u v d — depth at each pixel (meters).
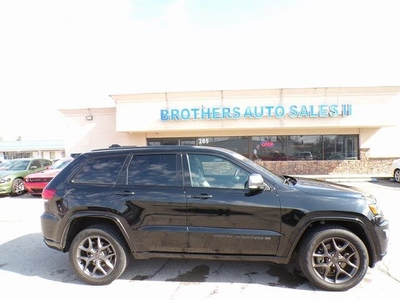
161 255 3.17
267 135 13.95
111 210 3.16
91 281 3.17
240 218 3.01
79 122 15.31
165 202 3.11
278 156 13.91
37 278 3.39
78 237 3.24
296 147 13.89
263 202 3.00
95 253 3.23
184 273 3.40
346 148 13.77
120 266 3.18
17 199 9.21
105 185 3.30
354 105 12.36
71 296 2.92
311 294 2.86
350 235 2.91
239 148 14.09
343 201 2.95
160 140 14.67
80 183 3.38
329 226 2.99
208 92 12.76
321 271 2.98
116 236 3.21
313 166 13.73
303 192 3.04
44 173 9.49
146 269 3.53
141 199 3.14
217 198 3.05
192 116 12.94
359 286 3.00
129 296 2.88
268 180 3.11
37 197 9.52
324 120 12.48
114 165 3.42
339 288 2.90
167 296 2.86
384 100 12.23
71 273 3.53
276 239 2.97
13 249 4.44
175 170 3.27
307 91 12.46
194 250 3.11
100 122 15.20
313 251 2.96
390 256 3.77
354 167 13.64
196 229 3.06
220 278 3.25
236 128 13.05
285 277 3.25
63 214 3.27
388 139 13.53
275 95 12.62
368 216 2.91
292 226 2.94
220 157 3.26
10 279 3.37
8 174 9.93
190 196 3.09
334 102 12.42
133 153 3.45
